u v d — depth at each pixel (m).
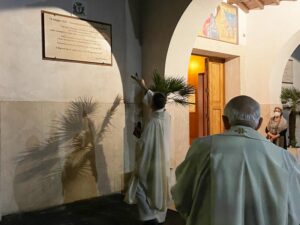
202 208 1.63
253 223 1.50
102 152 4.64
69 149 4.30
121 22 4.88
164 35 4.73
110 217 3.88
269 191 1.51
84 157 4.45
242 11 7.32
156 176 3.59
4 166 3.73
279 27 7.00
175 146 4.93
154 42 4.89
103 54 4.65
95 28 4.56
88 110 4.48
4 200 3.74
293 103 7.30
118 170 4.83
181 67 4.92
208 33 6.57
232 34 7.12
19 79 3.86
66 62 4.27
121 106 4.84
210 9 4.75
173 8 4.61
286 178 1.53
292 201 1.54
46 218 3.78
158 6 4.83
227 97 7.55
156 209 3.61
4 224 3.55
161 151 3.64
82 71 4.43
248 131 1.65
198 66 7.84
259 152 1.58
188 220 1.69
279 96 7.45
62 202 4.25
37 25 4.00
